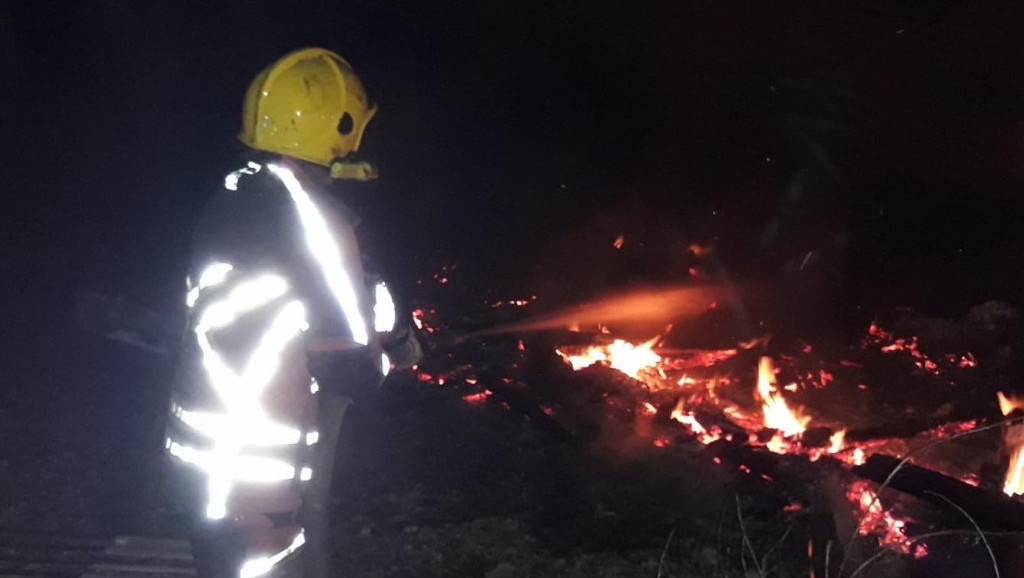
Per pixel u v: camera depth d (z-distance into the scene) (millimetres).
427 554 5004
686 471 5883
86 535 5109
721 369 7805
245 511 3416
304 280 3369
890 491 5559
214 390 3395
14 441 6074
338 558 4934
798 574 4762
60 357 7434
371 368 3447
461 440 6293
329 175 3723
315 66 3656
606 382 7094
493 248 11086
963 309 9375
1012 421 5535
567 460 6051
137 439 6180
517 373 7301
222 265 3438
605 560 4914
